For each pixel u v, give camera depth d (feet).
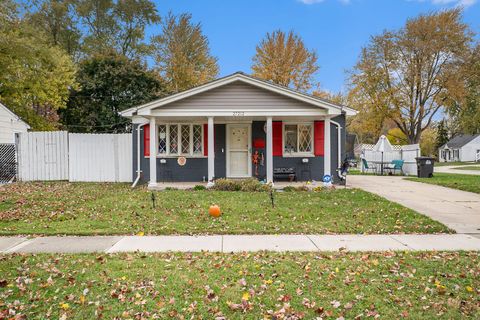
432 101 118.01
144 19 120.98
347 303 13.80
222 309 13.53
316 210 30.81
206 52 123.03
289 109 45.98
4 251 20.75
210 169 45.57
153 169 46.34
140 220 27.76
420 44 109.50
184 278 16.28
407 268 17.49
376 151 87.10
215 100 46.01
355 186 48.65
